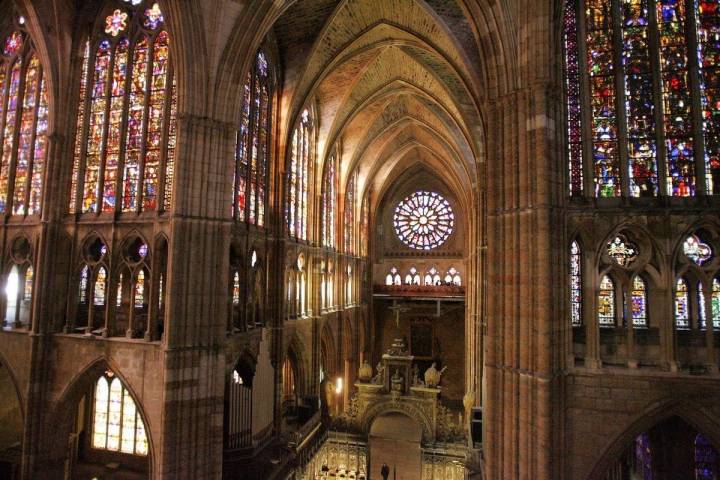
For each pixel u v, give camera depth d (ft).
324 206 121.39
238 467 67.72
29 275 70.54
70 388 64.54
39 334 65.26
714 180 46.21
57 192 68.54
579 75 50.16
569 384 45.80
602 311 47.96
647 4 49.49
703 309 45.44
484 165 102.01
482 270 101.81
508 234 48.37
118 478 74.33
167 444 56.54
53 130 68.90
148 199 66.03
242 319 74.79
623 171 47.98
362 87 111.14
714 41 47.75
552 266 44.83
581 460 45.01
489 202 50.98
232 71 64.13
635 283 47.42
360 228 158.92
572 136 49.75
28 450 63.72
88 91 70.85
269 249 86.38
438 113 122.93
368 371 117.08
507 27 48.75
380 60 104.32
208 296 61.36
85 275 69.10
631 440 44.91
